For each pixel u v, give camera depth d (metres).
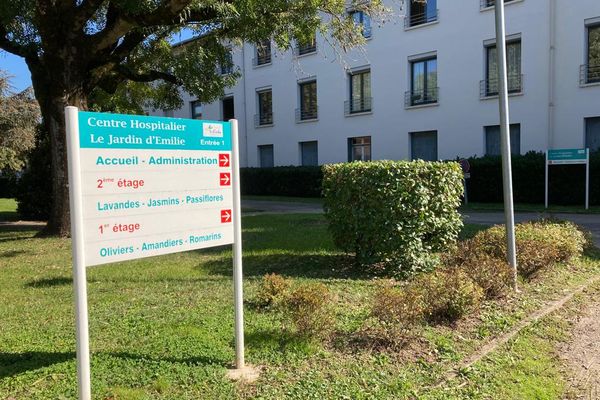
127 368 3.77
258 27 11.57
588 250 9.05
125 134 3.23
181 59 13.57
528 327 5.12
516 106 20.42
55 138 11.27
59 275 7.41
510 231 6.34
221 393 3.47
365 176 7.04
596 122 18.84
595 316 5.74
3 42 11.78
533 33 19.77
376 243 6.99
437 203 7.04
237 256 3.89
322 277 6.97
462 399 3.66
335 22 12.82
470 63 21.67
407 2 23.59
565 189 18.34
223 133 3.83
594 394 3.95
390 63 24.50
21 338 4.46
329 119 27.53
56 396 3.36
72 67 10.79
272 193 29.25
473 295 5.07
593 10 18.36
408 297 4.57
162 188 3.44
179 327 4.69
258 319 4.96
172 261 8.34
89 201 3.07
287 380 3.71
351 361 4.07
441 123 22.84
